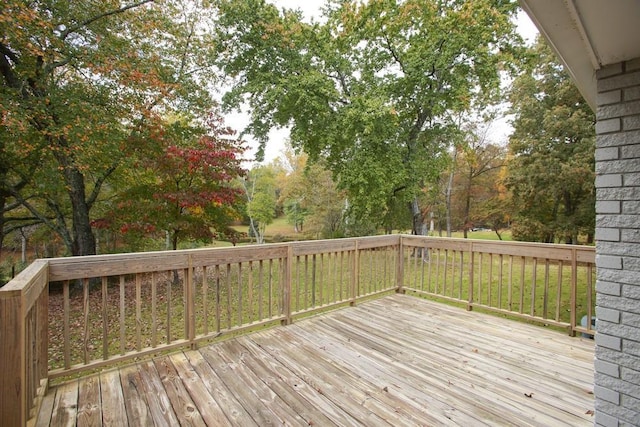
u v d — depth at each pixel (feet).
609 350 5.07
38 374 6.54
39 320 6.68
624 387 4.90
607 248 5.08
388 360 8.86
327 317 12.44
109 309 20.38
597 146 5.16
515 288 22.62
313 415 6.45
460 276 13.79
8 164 21.15
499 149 50.42
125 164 21.71
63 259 7.45
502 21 23.61
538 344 10.02
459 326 11.52
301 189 52.60
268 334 10.69
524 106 39.27
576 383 7.75
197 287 24.16
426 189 37.83
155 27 21.70
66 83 20.57
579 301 19.61
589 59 4.93
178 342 9.27
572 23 3.90
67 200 27.53
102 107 20.42
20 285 4.86
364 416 6.43
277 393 7.22
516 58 26.50
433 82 28.27
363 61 30.99
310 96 27.02
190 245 33.65
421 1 25.18
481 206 51.93
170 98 22.71
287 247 11.68
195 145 22.97
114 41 20.33
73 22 19.67
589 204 35.83
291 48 27.76
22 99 17.66
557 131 35.83
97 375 7.91
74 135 18.49
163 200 21.85
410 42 29.14
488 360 8.91
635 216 4.75
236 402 6.86
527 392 7.34
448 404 6.86
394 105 28.60
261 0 26.04
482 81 27.63
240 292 10.62
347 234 48.21
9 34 16.06
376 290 15.21
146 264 8.59
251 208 53.78
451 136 32.30
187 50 25.30
